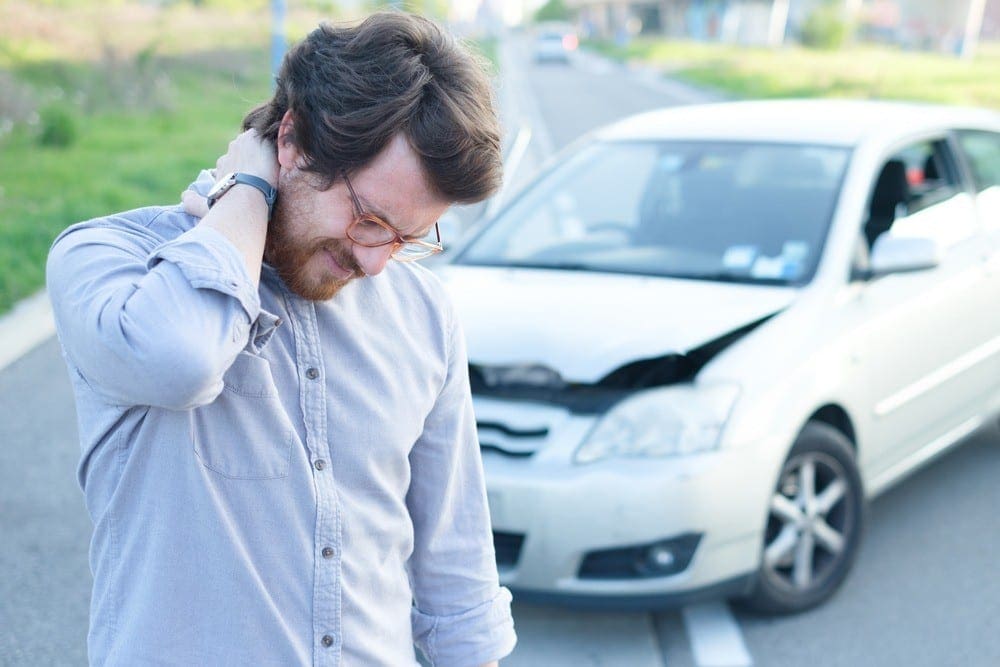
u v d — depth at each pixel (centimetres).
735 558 309
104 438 120
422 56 114
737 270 369
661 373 314
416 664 140
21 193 986
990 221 452
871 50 4666
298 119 114
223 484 119
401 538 134
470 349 323
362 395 127
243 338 113
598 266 383
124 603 121
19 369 602
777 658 320
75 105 1538
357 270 121
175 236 124
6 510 414
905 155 420
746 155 413
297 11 2848
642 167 427
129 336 107
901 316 376
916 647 329
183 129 1530
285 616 122
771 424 314
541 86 3506
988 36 5397
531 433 309
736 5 6234
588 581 299
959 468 486
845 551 353
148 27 2217
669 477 295
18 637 327
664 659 319
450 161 113
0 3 1862
